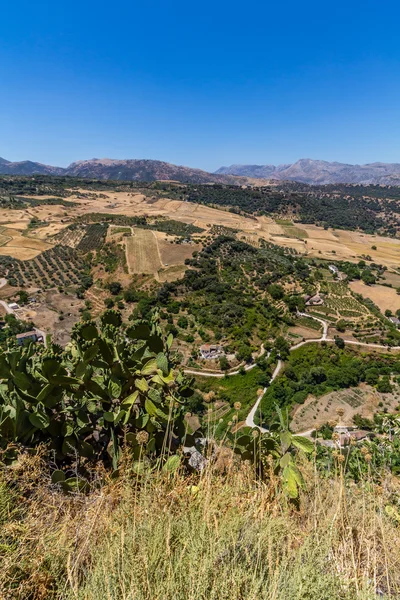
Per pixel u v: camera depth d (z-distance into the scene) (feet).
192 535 5.17
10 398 7.67
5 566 4.66
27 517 5.65
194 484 7.63
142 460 7.83
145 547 4.88
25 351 8.31
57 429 8.13
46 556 5.00
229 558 4.99
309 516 7.12
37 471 6.59
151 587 4.47
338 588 4.86
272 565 5.04
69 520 6.02
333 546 6.12
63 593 4.55
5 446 7.20
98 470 7.35
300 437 8.19
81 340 8.19
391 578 5.85
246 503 6.73
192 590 4.25
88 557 5.44
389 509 7.75
